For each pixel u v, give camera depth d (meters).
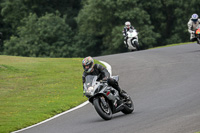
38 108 43.78
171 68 60.78
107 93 33.53
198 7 176.62
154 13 186.00
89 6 182.25
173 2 177.38
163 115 31.80
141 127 28.05
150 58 75.00
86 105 43.75
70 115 39.12
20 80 61.53
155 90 46.06
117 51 191.12
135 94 45.53
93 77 33.88
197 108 32.97
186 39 183.12
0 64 71.19
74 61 80.38
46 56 181.38
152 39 172.00
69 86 56.91
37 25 187.75
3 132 33.88
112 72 63.72
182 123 27.62
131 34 93.00
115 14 174.75
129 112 35.66
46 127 34.12
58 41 187.00
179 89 44.56
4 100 49.28
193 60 65.94
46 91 53.94
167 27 191.75
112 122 31.72
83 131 29.61
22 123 36.94
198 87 44.22
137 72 60.94
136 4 176.50
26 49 183.88
